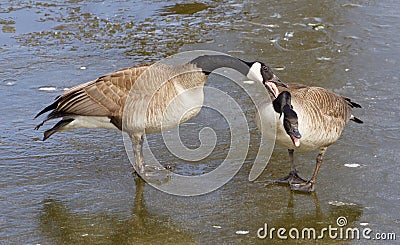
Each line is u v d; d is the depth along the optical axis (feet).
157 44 70.03
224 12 79.87
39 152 48.06
